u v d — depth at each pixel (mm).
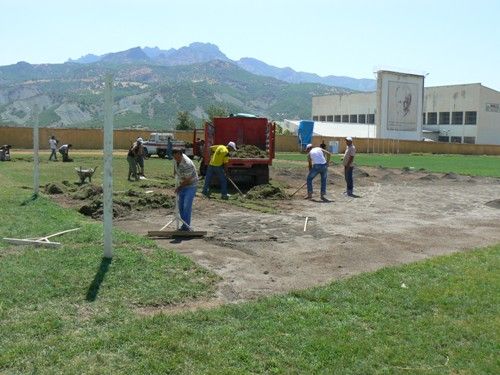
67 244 9609
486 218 15188
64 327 6055
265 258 9664
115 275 7832
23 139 54656
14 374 4953
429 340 5906
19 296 6898
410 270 8719
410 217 15172
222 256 9711
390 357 5496
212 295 7434
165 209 15289
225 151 18203
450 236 12234
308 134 64062
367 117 98125
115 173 27766
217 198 18328
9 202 14891
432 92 99562
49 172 27078
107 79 8352
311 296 7289
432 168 39781
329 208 16750
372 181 27250
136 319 6336
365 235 12125
